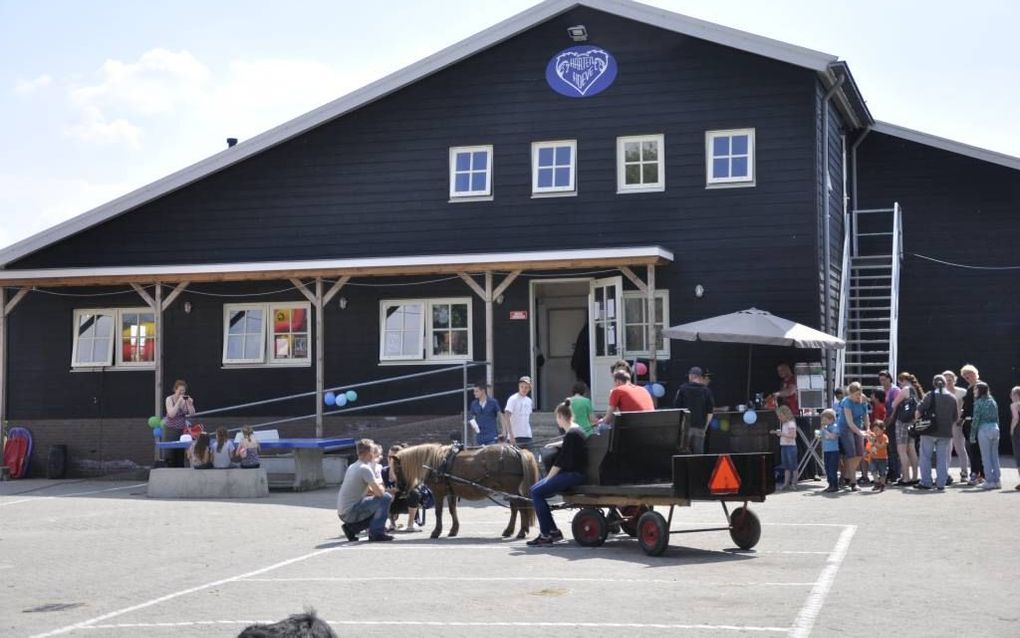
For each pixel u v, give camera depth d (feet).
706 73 77.71
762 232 76.18
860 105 84.84
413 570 39.58
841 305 81.82
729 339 65.98
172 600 35.68
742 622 28.96
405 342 81.87
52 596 37.47
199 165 84.89
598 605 31.89
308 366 83.30
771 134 76.43
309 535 50.90
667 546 41.75
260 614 32.76
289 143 84.74
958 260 90.63
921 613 29.60
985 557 38.58
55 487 77.56
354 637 28.86
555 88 80.33
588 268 78.23
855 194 92.53
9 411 88.12
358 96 82.48
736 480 40.86
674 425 43.16
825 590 33.01
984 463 60.80
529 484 47.73
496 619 30.53
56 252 87.56
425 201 82.17
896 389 65.67
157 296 81.05
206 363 84.94
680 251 77.30
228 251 85.20
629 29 79.20
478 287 76.02
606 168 79.10
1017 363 88.99
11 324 88.48
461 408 80.53
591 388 77.92
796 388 72.28
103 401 86.74
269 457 78.48
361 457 48.75
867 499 57.11
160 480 68.23
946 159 91.20
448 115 82.12
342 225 83.46
